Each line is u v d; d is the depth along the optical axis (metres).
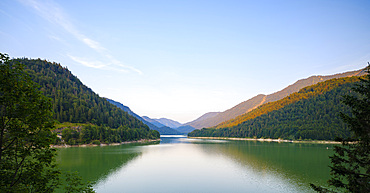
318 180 58.38
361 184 18.31
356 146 19.28
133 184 54.84
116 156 103.62
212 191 50.00
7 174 15.77
